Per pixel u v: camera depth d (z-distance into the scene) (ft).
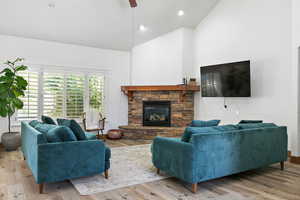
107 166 10.61
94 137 12.34
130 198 8.58
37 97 18.93
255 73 16.21
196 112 21.16
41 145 8.82
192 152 8.89
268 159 11.57
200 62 20.72
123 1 17.17
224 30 18.44
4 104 15.60
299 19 13.08
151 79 22.76
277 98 14.89
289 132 14.28
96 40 20.75
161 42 22.06
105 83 22.52
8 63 16.51
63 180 10.07
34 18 16.80
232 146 10.05
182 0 17.98
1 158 14.35
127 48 23.26
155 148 11.15
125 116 23.61
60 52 20.01
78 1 16.33
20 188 9.52
